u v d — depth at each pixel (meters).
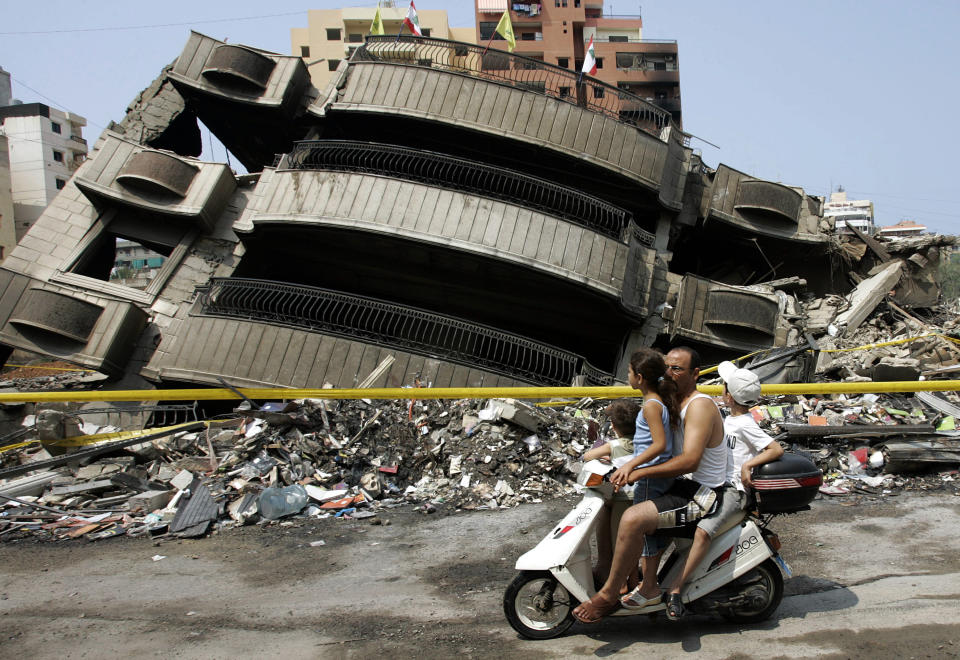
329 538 7.23
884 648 4.41
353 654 4.62
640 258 22.17
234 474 8.85
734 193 26.45
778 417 10.43
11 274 21.66
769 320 22.91
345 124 24.05
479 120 22.17
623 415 5.09
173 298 22.70
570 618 4.82
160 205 22.81
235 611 5.41
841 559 6.18
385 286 24.47
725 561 4.71
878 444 9.20
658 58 78.38
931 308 30.33
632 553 4.48
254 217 21.44
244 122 27.19
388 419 10.10
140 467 9.36
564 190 21.11
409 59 25.16
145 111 27.44
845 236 30.39
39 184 67.56
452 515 7.99
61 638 5.00
